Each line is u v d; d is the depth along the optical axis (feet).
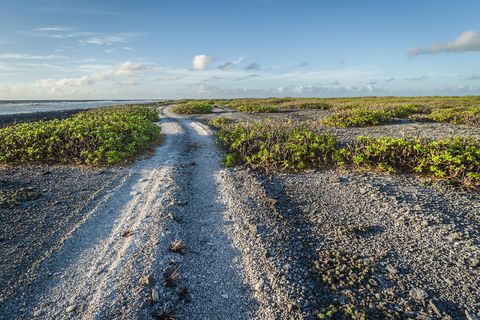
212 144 53.36
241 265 18.12
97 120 60.23
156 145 52.37
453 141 37.09
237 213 24.61
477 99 156.97
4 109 220.64
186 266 17.99
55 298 15.37
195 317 14.37
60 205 26.23
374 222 22.61
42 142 42.50
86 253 19.21
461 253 18.40
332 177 32.40
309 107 130.82
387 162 34.91
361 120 67.41
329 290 15.87
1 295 15.51
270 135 45.29
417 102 136.67
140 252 18.92
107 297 15.20
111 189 30.17
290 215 24.31
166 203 26.23
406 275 16.85
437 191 27.68
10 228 22.15
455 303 14.76
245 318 14.30
